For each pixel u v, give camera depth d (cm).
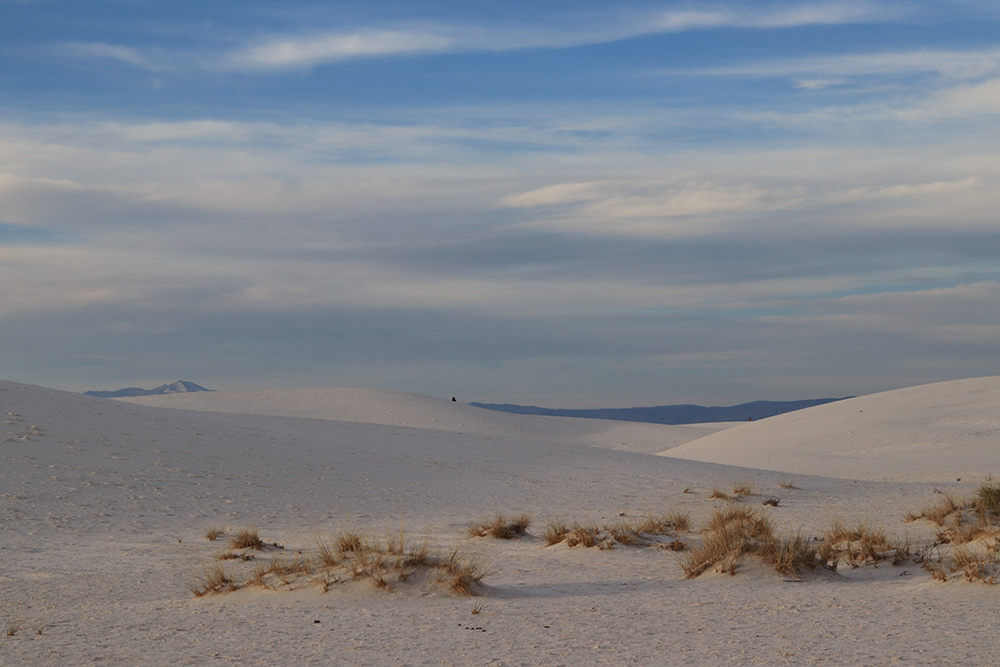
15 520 1812
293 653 664
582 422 10850
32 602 991
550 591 994
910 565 1118
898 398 5812
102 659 667
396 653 654
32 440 2677
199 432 3347
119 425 3173
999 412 4859
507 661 620
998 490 1752
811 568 1069
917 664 586
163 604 952
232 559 1355
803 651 637
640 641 686
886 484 3062
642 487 2866
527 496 2652
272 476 2689
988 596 845
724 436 6162
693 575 1098
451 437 4228
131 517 1953
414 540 1612
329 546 1420
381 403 9644
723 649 650
